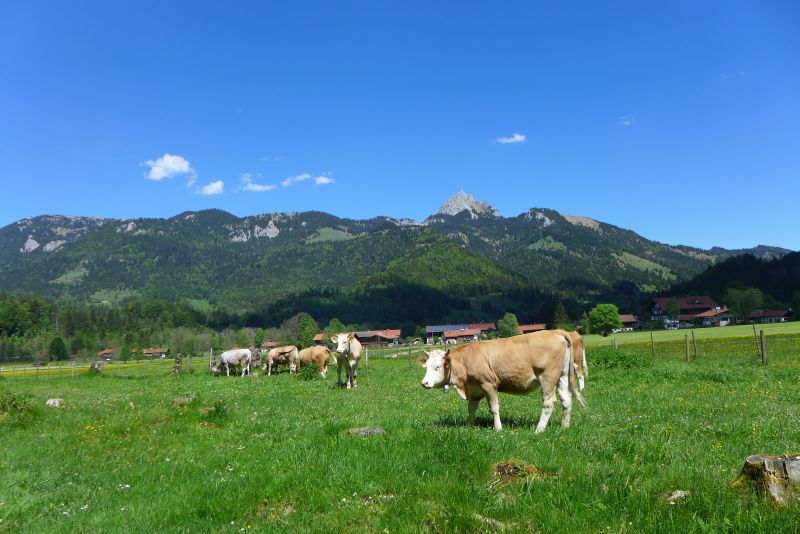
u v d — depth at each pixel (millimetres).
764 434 9438
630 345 65938
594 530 5426
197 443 11086
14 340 147125
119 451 10883
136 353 130750
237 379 30891
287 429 11914
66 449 11242
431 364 11961
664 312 187625
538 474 7109
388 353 80625
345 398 18141
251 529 6113
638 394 16375
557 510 5836
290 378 29844
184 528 6336
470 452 7875
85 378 43375
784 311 148375
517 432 10125
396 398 17516
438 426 11336
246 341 159750
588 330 136625
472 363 11352
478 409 14344
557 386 11023
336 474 7430
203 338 153625
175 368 47375
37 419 14617
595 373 23406
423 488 6754
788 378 19125
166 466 9289
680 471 6832
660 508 5723
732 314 160375
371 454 8234
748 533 5059
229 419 13539
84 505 7617
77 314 182500
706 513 5508
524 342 10953
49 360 129875
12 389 29922
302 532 5867
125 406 17359
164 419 14078
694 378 20391
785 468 5738
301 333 138625
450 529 5625
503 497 6293
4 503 7762
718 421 10883
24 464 10047
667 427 10273
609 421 11367
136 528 6504
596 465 7352
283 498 7031
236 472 8406
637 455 7895
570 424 10938
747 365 25406
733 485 6133
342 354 22297
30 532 6707
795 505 5332
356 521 6082
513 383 11023
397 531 5703
